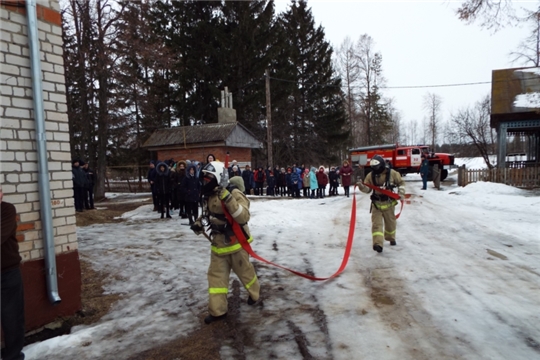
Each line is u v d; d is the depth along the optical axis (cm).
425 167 1925
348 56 4625
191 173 1009
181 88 2975
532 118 1970
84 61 1912
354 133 5481
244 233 425
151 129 2984
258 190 1964
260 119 3491
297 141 3841
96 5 1895
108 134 2381
